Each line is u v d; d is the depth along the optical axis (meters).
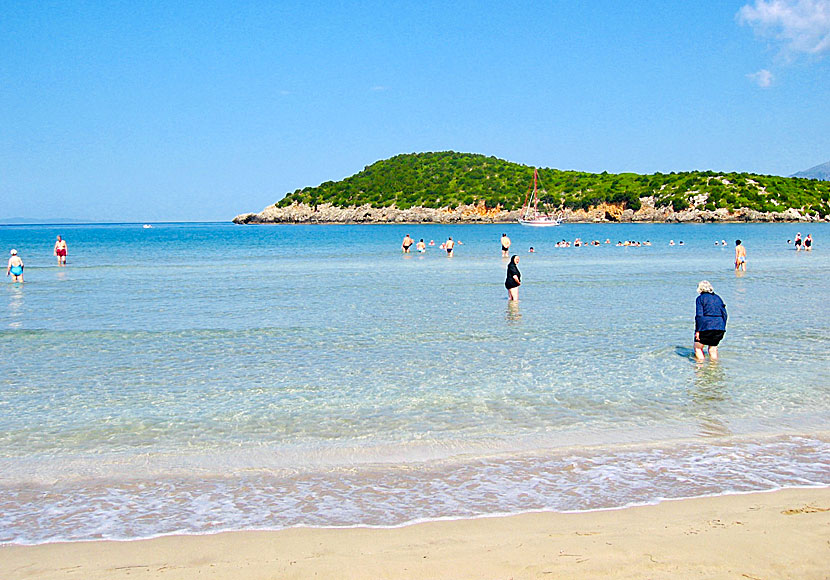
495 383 11.32
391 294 24.30
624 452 7.99
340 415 9.59
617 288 25.97
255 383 11.47
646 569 5.05
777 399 10.26
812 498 6.51
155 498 6.77
